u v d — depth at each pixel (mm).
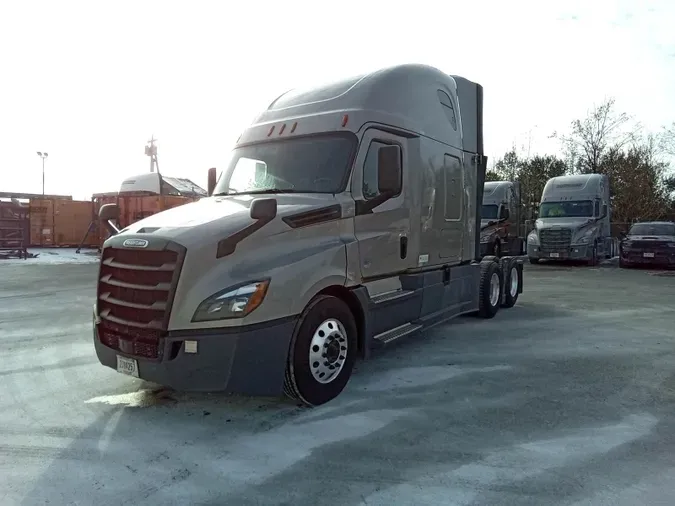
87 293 11578
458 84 7680
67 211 27125
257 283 3896
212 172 6285
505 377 5254
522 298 10992
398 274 5711
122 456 3514
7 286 12820
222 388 3828
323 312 4406
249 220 4203
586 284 13703
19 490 3064
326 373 4480
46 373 5449
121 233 4352
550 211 21188
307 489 3064
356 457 3471
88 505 2900
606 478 3182
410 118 5910
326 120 5297
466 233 7574
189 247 3820
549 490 3037
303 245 4395
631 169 32531
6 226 20953
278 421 4105
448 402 4523
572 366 5656
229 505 2898
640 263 18688
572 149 34500
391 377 5246
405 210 5715
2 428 4004
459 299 7301
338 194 4852
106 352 4230
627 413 4277
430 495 2984
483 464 3361
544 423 4055
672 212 34781
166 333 3799
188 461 3432
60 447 3660
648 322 8180
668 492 3020
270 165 5371
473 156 7848
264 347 3932
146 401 4582
